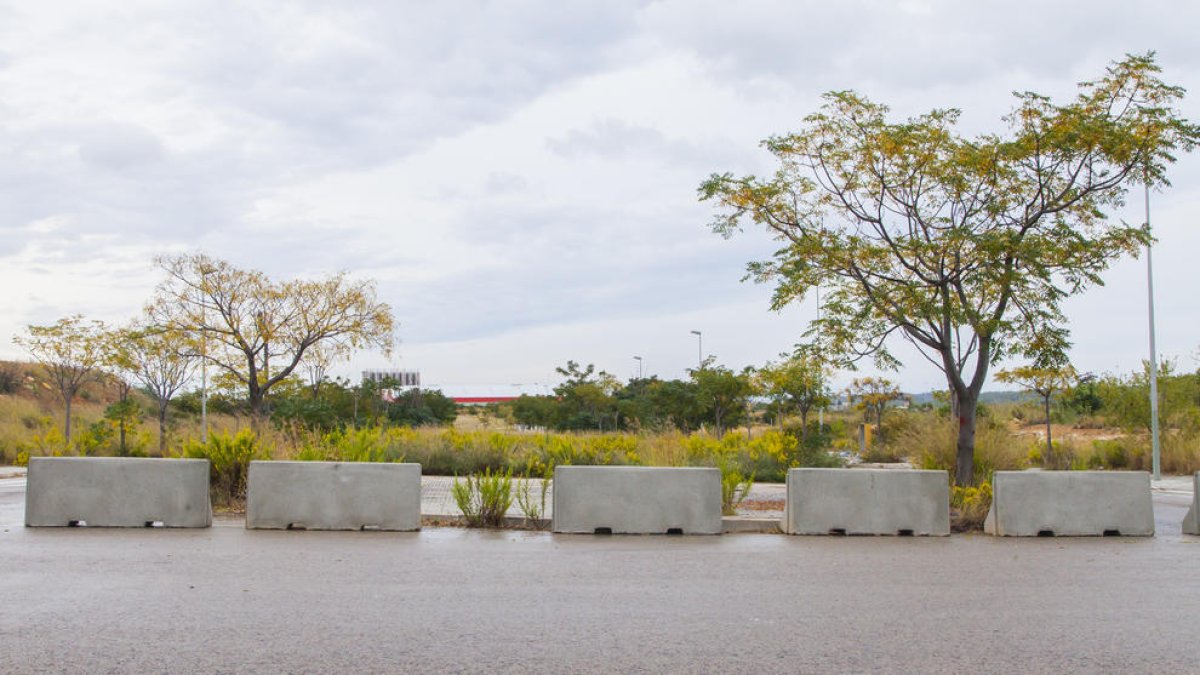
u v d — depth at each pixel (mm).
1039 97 14750
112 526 11500
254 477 11602
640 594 7875
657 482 11789
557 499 11703
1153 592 8141
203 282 29781
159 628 6453
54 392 48344
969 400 15609
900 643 6297
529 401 48938
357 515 11633
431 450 21516
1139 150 14469
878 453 29609
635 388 53781
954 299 15477
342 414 35688
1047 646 6242
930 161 15289
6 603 7195
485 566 9156
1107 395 29625
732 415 37875
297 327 30547
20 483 19078
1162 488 21141
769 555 10102
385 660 5750
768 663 5781
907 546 10922
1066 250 14602
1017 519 11992
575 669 5613
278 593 7684
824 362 16312
